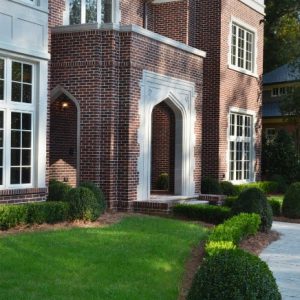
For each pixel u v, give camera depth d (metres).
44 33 13.05
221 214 13.74
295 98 26.53
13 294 6.31
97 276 7.36
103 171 14.88
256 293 5.14
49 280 7.03
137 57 15.21
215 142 21.22
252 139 24.20
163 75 16.45
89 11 18.06
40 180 12.86
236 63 22.80
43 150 12.95
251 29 23.97
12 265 7.61
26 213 10.90
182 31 20.73
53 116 18.34
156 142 20.78
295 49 28.03
